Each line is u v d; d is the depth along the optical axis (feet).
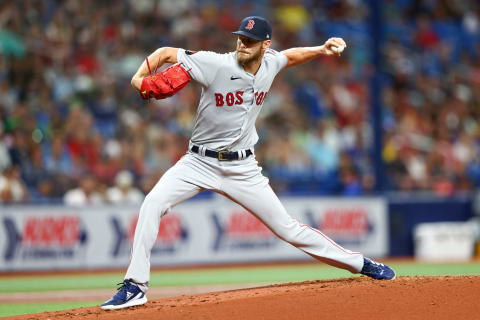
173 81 65.82
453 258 183.83
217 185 68.64
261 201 69.15
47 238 152.15
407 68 241.35
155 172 179.01
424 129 225.35
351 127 216.74
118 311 64.64
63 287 125.70
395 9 254.27
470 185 214.90
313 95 216.95
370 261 72.13
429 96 237.45
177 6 223.10
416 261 174.70
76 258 154.71
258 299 63.05
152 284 129.29
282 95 212.43
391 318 57.98
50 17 199.41
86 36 202.18
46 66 190.70
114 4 212.43
